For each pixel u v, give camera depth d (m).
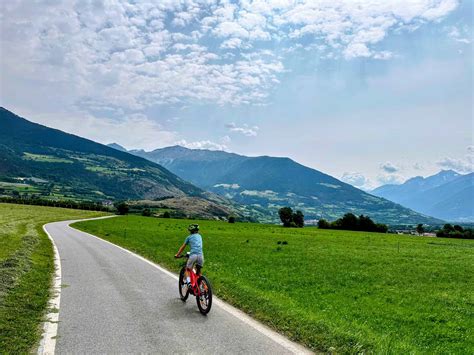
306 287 17.66
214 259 26.77
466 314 13.99
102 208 154.88
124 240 38.00
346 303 14.62
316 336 9.01
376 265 27.58
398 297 16.36
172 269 19.80
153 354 7.82
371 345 8.62
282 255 31.36
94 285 15.14
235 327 9.73
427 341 10.56
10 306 10.95
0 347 7.91
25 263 18.94
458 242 73.19
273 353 7.95
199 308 11.36
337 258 30.88
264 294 13.75
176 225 84.12
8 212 93.31
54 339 8.66
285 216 123.81
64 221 84.12
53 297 12.88
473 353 9.58
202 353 7.89
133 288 14.67
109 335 8.99
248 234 63.75
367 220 117.75
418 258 34.38
